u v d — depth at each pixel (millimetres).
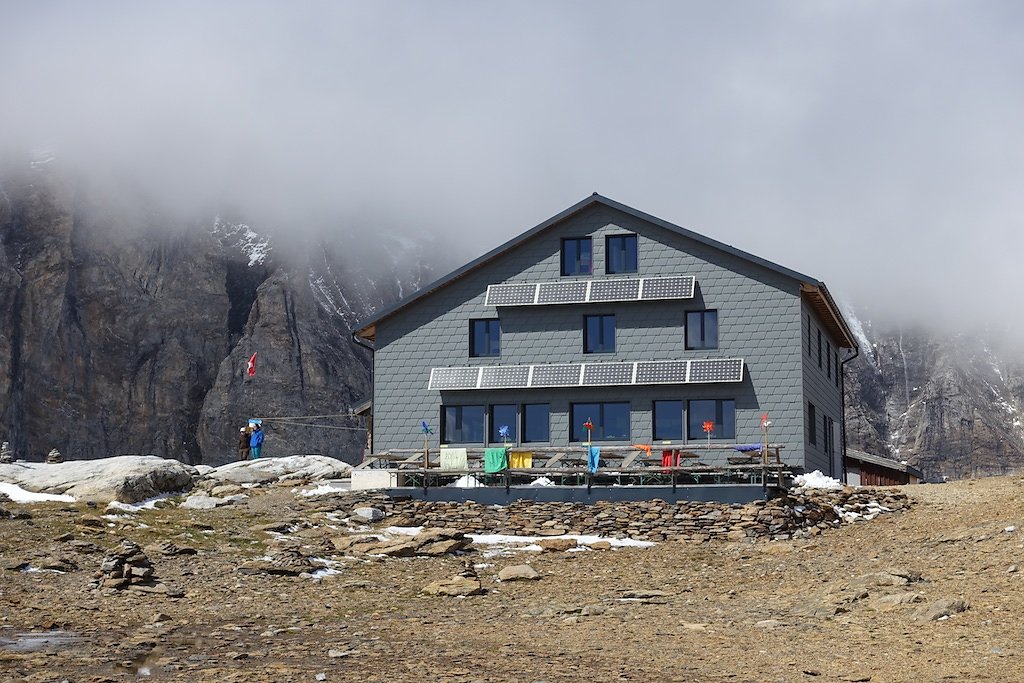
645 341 43094
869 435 146750
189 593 25047
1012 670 15727
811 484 38469
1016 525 26312
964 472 145000
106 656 17812
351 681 15992
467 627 21266
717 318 42656
